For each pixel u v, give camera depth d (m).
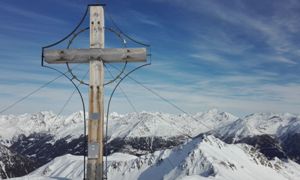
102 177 13.21
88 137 13.40
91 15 13.80
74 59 13.70
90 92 13.62
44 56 13.77
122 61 13.73
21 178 22.92
